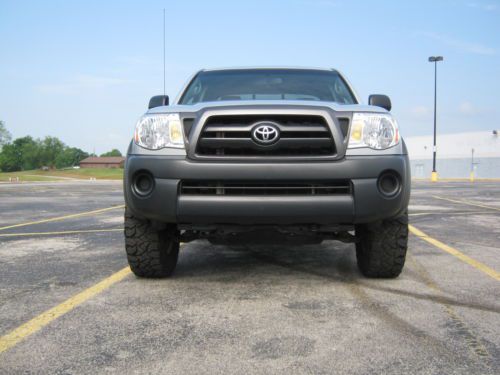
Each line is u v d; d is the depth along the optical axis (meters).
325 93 4.40
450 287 3.54
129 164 3.41
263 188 3.26
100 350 2.35
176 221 3.33
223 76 4.77
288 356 2.26
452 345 2.39
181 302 3.17
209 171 3.22
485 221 7.95
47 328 2.67
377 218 3.30
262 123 3.24
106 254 5.01
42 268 4.29
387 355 2.27
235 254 4.94
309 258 4.71
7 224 8.00
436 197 14.89
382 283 3.68
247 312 2.95
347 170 3.22
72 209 11.32
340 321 2.77
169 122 3.38
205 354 2.29
